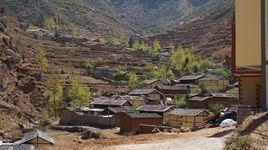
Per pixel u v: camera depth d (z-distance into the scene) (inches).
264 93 1031.6
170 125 3449.8
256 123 842.2
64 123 4375.0
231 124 1408.7
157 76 7042.3
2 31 6565.0
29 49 6884.8
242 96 1267.2
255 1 1125.1
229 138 786.8
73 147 1062.4
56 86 5167.3
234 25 1232.8
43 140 2410.2
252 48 1137.4
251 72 1177.4
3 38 5989.2
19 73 5556.1
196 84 5674.2
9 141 2847.0
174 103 4660.4
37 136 2410.2
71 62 7578.7
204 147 884.6
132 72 7391.7
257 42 1127.0
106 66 7731.3
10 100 4751.5
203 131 1224.2
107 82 6796.3
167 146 941.8
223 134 1058.1
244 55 1151.0
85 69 7391.7
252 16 1128.8
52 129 4001.0
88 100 5157.5
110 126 3924.7
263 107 1032.2
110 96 5816.9
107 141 1105.4
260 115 885.8
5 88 4889.3
